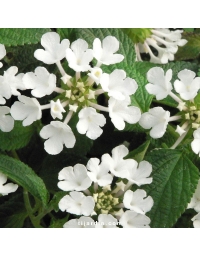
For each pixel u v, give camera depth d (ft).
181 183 0.57
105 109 0.55
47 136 0.55
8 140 0.61
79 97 0.55
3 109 0.56
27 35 0.63
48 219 0.64
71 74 0.63
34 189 0.54
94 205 0.53
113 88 0.55
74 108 0.55
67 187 0.53
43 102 0.64
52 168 0.64
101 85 0.53
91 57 0.54
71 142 0.55
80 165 0.54
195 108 0.57
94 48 0.55
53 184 0.64
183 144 0.59
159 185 0.57
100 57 0.56
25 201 0.59
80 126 0.53
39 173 0.64
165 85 0.56
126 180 0.57
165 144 0.60
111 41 0.57
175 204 0.57
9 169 0.55
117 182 0.57
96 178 0.54
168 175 0.58
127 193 0.54
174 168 0.58
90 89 0.55
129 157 0.57
